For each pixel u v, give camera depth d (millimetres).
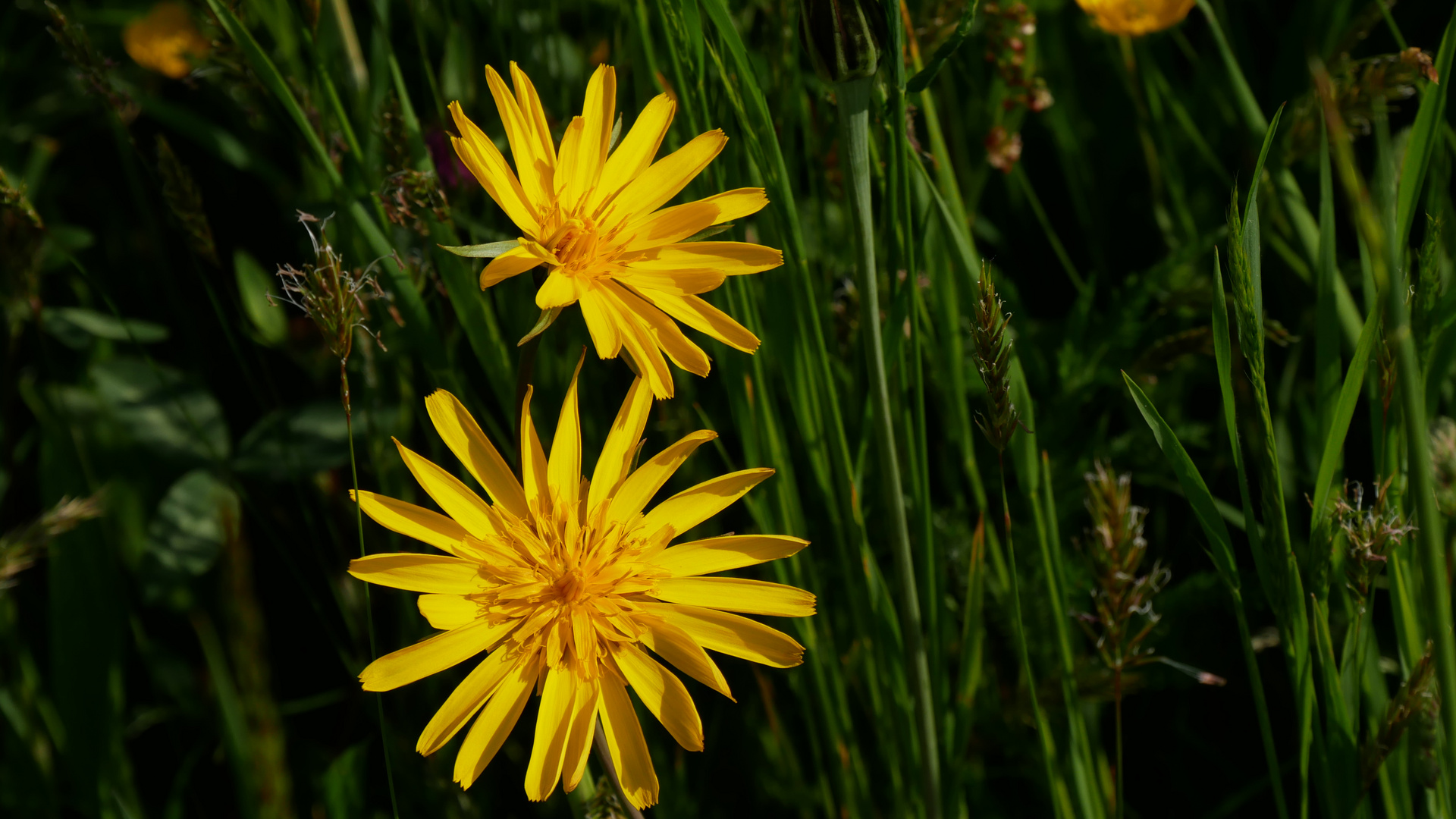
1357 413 580
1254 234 487
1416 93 621
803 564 541
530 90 497
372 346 552
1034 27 568
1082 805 524
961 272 538
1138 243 635
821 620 541
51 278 632
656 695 491
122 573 597
